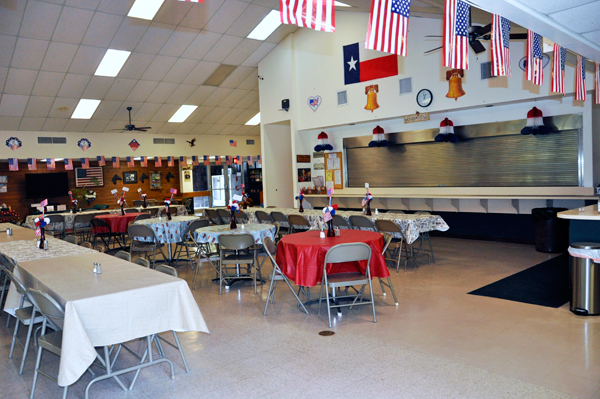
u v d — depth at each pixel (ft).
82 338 8.31
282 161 37.60
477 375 9.55
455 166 27.91
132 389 9.71
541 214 22.56
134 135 45.03
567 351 10.61
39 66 30.01
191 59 33.37
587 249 12.78
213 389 9.52
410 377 9.59
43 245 15.60
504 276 18.07
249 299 16.48
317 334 12.49
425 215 21.62
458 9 10.12
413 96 27.04
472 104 24.63
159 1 26.05
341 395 8.96
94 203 51.42
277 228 20.44
